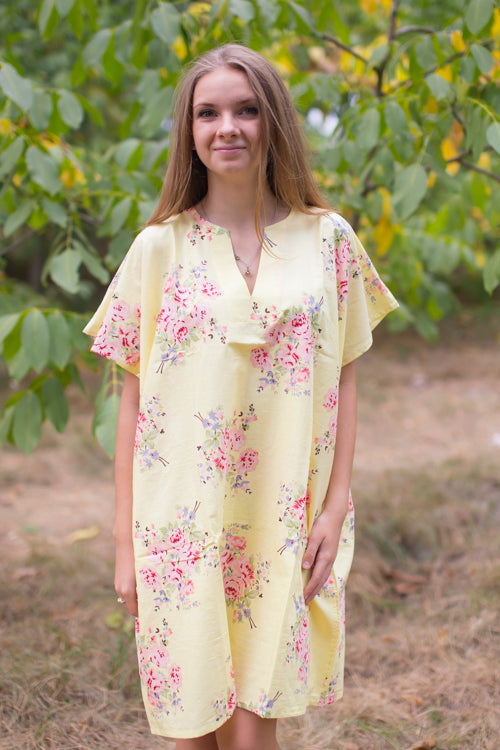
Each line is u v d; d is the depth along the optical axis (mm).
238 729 1488
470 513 3738
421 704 2279
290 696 1440
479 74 2332
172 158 1560
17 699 2211
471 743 2074
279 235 1528
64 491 4523
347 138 2590
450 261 3586
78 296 7512
